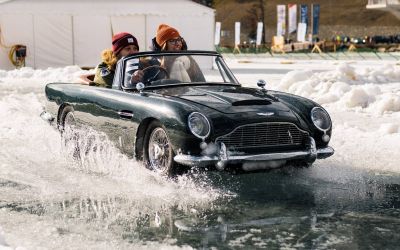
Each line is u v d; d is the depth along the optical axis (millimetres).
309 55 37719
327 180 5789
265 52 41656
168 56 6496
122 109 5832
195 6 25000
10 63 24359
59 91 7027
